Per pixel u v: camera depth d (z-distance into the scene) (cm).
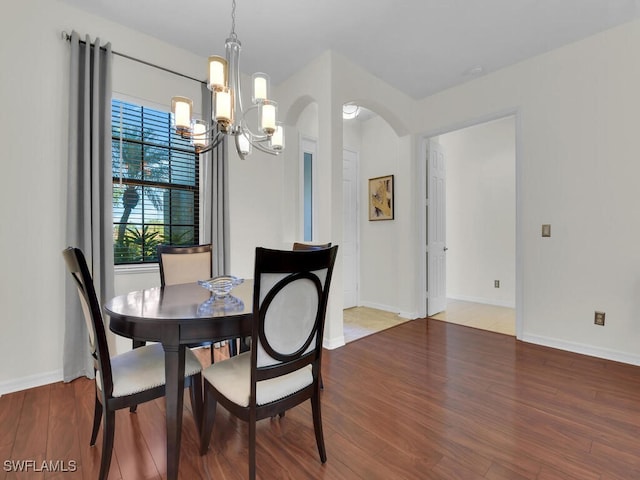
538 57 293
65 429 168
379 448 154
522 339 308
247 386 134
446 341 310
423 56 296
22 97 212
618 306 254
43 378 219
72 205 221
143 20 247
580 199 271
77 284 144
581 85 269
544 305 294
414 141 389
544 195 291
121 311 144
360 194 471
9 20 208
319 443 145
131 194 271
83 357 228
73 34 221
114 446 156
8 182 208
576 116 272
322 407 192
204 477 136
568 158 277
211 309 148
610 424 172
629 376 229
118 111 261
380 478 135
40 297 219
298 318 137
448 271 523
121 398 135
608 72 256
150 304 158
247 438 163
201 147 207
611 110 255
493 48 282
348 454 150
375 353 279
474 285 492
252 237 335
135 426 173
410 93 370
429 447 154
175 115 176
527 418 178
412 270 393
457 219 511
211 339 137
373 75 330
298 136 373
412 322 379
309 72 310
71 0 225
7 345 208
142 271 269
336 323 296
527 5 229
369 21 248
